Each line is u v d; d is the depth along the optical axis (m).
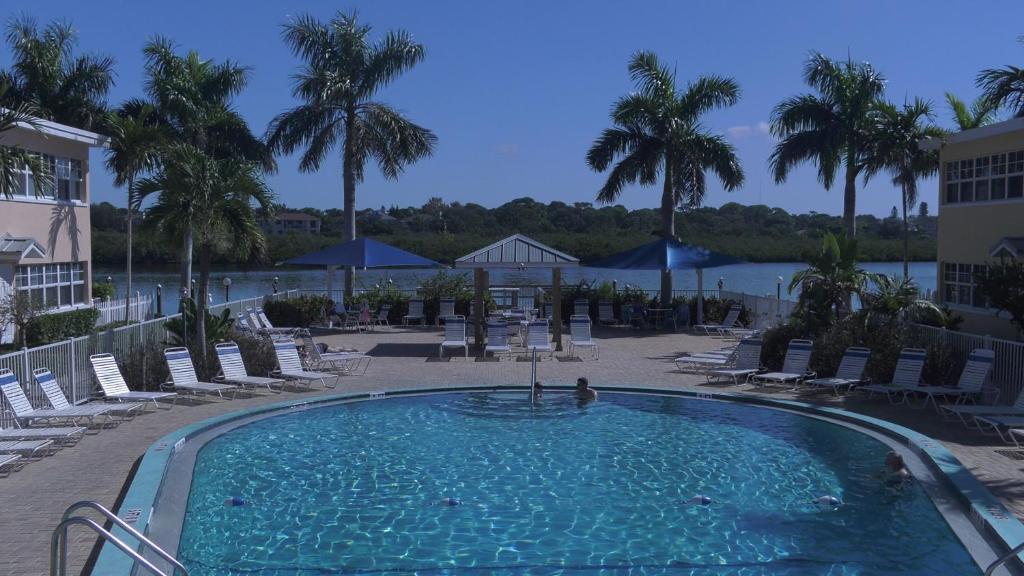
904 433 12.00
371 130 30.59
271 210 18.08
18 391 11.84
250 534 8.71
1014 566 7.36
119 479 9.84
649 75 28.83
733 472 10.95
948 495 9.50
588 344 20.25
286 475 10.83
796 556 8.12
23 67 27.84
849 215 27.14
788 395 15.32
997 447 11.27
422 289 28.39
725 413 14.35
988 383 14.44
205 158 17.30
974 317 20.30
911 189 28.00
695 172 29.11
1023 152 18.67
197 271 56.38
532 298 30.08
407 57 30.59
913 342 16.23
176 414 13.59
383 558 8.10
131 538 7.82
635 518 9.25
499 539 8.61
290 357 16.52
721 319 27.38
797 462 11.36
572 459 11.62
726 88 28.61
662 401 15.32
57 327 19.86
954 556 8.05
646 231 67.12
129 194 25.20
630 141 29.23
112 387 13.69
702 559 8.07
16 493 9.28
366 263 23.59
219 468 11.12
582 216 71.12
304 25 30.36
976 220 20.33
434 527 8.96
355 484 10.47
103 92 29.05
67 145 23.20
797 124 27.03
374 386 16.36
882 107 26.00
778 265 61.50
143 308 25.97
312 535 8.71
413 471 11.04
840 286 17.91
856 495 9.95
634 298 28.27
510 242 21.28
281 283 48.09
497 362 19.55
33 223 21.28
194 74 30.66
